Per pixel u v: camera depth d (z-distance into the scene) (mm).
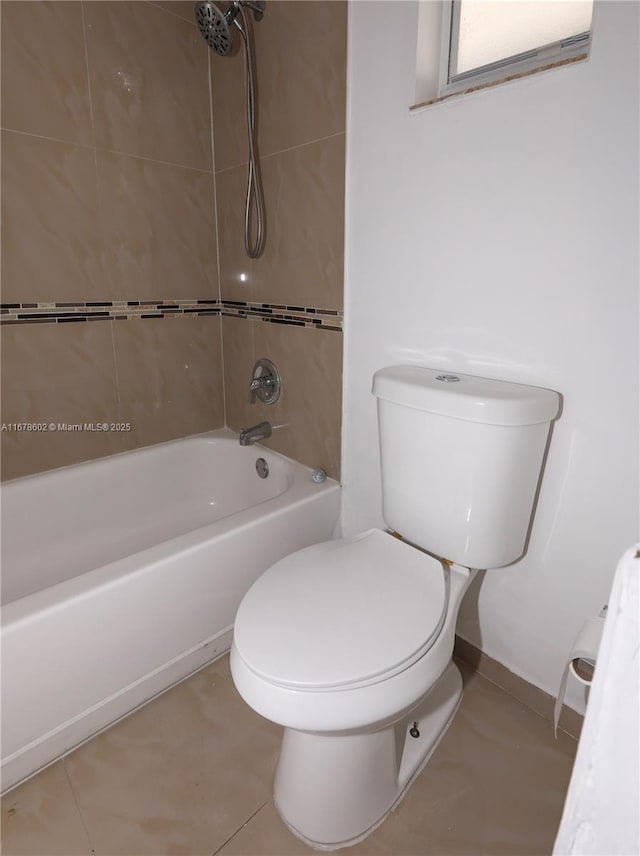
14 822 1013
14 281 1416
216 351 1955
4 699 1000
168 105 1607
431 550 1166
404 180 1212
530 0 1056
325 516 1569
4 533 1507
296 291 1568
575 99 913
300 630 906
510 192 1035
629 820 375
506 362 1118
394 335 1329
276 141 1497
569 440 1061
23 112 1336
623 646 361
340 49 1260
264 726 1227
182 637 1292
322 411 1592
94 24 1410
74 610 1043
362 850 976
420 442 1110
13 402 1492
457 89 1181
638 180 868
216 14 1338
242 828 1010
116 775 1105
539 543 1169
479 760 1146
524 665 1273
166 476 1859
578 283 977
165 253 1712
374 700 827
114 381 1693
